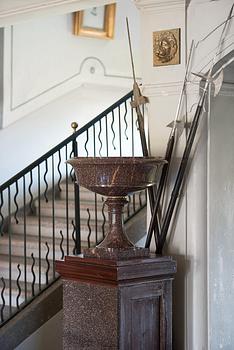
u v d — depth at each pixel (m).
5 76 7.71
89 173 4.55
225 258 5.16
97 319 4.57
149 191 4.99
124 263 4.47
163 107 5.04
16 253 7.18
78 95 8.41
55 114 8.20
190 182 4.94
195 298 4.94
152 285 4.67
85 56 8.40
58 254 6.77
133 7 8.77
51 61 8.12
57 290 6.04
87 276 4.62
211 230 5.05
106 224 6.96
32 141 8.01
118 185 4.51
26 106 7.91
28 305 5.91
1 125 7.71
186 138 4.92
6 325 5.74
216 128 5.12
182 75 4.94
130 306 4.52
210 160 5.06
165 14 5.00
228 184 5.20
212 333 5.02
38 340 5.89
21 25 7.82
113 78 8.63
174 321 5.02
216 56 4.75
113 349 4.47
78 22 8.22
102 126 8.55
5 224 7.72
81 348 4.67
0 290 6.41
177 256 5.01
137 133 8.63
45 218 7.59
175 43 4.96
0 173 7.73
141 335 4.61
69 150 8.26
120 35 8.66
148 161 4.48
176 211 5.00
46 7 5.98
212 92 4.93
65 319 4.78
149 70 5.08
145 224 6.50
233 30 4.67
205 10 4.82
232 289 5.21
